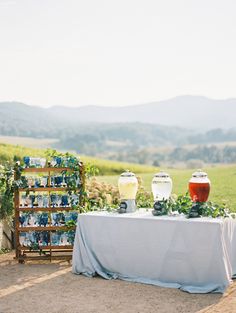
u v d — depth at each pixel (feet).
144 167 87.25
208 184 20.25
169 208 20.94
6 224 27.25
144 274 20.36
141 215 21.03
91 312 16.93
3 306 17.72
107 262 21.21
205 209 20.20
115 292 19.12
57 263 24.26
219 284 18.75
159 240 19.88
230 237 20.26
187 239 19.25
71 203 24.25
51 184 24.44
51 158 25.31
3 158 53.42
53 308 17.40
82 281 20.74
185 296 18.40
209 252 18.83
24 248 24.30
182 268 19.43
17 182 24.31
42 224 24.26
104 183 29.09
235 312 16.57
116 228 20.85
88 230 21.61
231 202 43.34
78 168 24.32
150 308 17.20
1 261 24.73
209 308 17.04
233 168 63.00
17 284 20.54
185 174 68.80
